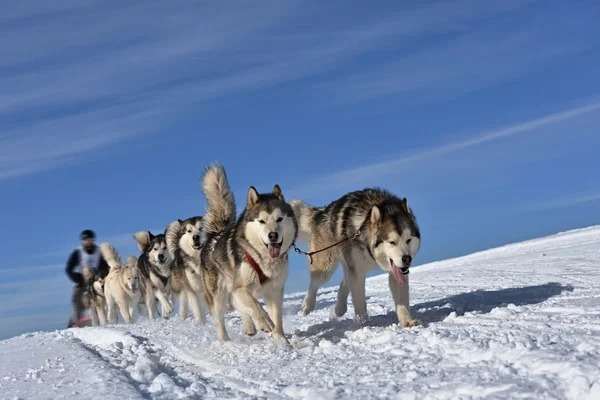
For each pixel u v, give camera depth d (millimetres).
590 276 9227
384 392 3924
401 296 6746
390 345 5348
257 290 6781
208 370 5941
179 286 10805
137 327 9578
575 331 4781
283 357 5824
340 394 4031
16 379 5859
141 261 13148
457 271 13039
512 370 3934
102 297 14430
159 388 4844
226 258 7078
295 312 9617
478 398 3498
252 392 4508
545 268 11086
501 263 13305
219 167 8125
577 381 3338
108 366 6105
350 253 7340
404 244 6656
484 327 5547
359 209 7309
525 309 6434
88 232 14461
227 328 8523
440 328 5699
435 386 3863
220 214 8055
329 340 6594
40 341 9625
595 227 17672
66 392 4906
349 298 10773
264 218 6617
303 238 8578
